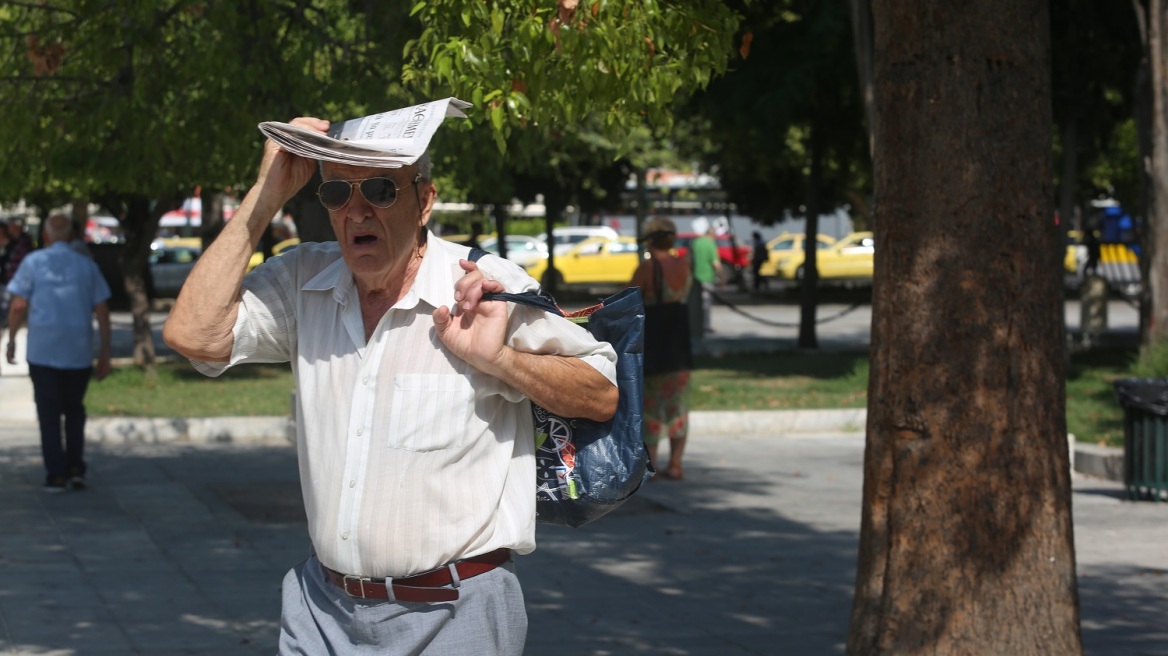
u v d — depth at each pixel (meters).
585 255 42.12
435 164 9.17
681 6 4.95
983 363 4.42
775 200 35.47
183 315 3.30
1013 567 4.43
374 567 3.25
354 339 3.29
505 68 4.73
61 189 19.80
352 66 8.63
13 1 8.58
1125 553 8.52
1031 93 4.43
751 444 13.39
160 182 9.50
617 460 3.46
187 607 6.95
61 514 9.27
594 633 6.56
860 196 44.38
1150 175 18.05
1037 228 4.44
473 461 3.28
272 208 3.34
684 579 7.72
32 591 7.20
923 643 4.48
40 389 9.96
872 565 4.65
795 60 18.48
